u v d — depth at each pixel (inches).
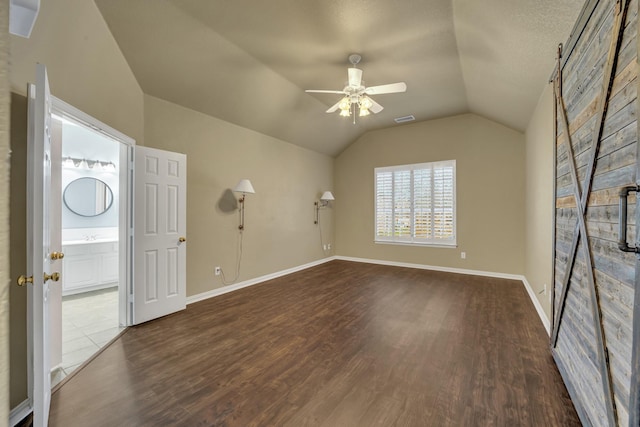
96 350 100.2
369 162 254.8
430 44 119.2
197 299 152.2
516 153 196.2
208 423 66.8
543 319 125.1
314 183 246.1
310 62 135.3
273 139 203.8
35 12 35.0
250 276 184.5
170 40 113.0
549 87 114.3
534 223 153.6
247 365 91.0
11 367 69.2
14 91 67.2
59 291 91.2
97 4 93.1
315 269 230.1
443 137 220.4
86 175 180.7
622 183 50.1
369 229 255.8
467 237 212.4
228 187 169.9
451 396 75.8
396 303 148.6
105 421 67.6
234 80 143.6
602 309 57.5
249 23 107.2
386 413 69.8
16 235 69.1
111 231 189.5
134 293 119.7
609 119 55.1
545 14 78.6
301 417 68.6
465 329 117.0
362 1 95.1
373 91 125.3
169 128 139.6
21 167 69.2
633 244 47.3
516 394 76.3
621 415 49.3
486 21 94.7
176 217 135.7
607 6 56.4
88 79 92.0
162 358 95.2
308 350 100.3
